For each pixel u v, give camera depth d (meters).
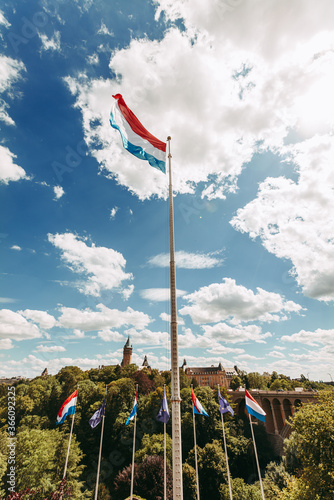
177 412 13.62
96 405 74.56
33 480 39.84
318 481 27.22
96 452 66.50
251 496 42.94
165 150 20.64
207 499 51.53
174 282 16.69
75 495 42.44
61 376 102.50
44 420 70.38
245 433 71.69
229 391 90.00
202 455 56.53
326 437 28.95
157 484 43.25
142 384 93.12
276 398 77.94
